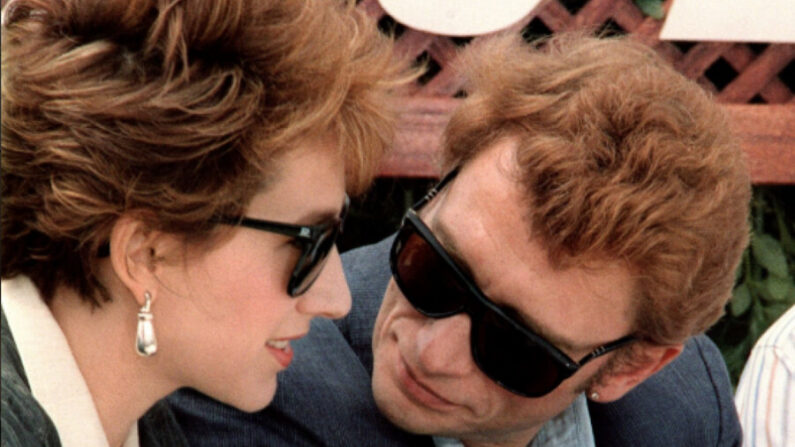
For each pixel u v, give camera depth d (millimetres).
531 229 1460
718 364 2082
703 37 2902
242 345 1190
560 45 1667
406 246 1592
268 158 1104
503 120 1535
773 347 2240
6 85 1080
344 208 1268
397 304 1655
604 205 1404
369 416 1701
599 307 1522
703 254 1513
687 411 1947
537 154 1440
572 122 1467
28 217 1123
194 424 1635
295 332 1268
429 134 2887
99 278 1147
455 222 1533
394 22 2961
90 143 1061
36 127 1082
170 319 1163
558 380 1583
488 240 1496
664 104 1483
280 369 1297
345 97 1168
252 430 1634
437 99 2893
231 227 1122
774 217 3281
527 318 1523
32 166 1093
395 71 1243
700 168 1469
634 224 1423
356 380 1755
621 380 1716
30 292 1155
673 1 2838
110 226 1104
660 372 1989
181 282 1143
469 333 1548
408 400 1646
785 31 2887
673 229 1457
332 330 1829
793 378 2188
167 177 1074
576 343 1560
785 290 3172
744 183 1595
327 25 1146
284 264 1185
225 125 1067
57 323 1170
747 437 2223
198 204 1088
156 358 1193
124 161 1065
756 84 3062
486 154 1546
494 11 2727
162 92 1055
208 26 1073
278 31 1100
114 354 1187
